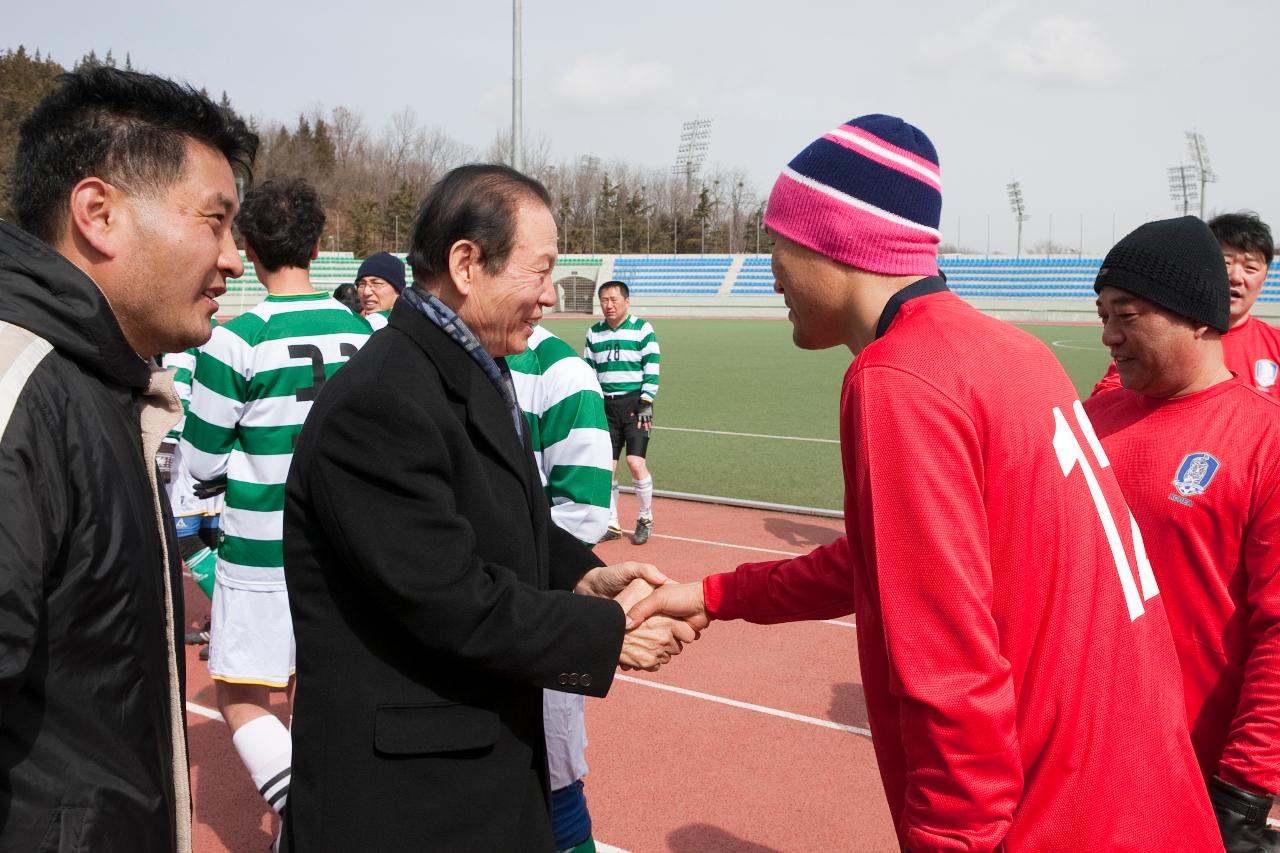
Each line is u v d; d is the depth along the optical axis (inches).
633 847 128.7
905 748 55.5
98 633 49.8
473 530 63.3
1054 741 57.1
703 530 307.7
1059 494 57.4
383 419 59.9
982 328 59.9
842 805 140.0
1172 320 85.5
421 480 60.3
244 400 122.8
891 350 57.7
